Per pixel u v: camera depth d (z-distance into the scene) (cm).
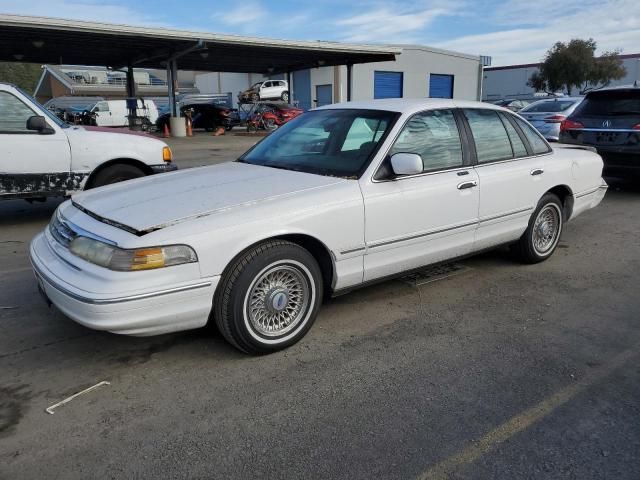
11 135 650
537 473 249
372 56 2723
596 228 706
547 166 520
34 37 1941
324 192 366
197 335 386
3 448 264
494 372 337
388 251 402
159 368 341
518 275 516
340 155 415
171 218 320
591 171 583
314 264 363
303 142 454
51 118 680
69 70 5403
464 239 456
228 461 256
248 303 338
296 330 367
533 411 296
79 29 1794
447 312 429
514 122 510
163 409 298
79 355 357
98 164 700
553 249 560
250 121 2791
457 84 4438
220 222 323
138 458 258
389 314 425
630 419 290
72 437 273
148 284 301
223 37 2123
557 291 476
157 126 2736
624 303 448
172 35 1998
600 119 888
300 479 245
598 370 340
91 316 299
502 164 481
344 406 301
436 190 420
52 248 351
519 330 397
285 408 299
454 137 450
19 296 456
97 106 3303
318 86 4050
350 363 348
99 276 301
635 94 866
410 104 441
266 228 334
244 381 327
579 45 4775
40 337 382
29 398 308
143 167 737
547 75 4997
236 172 418
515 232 507
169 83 2423
